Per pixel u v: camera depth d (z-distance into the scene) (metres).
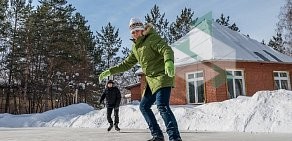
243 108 8.80
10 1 33.94
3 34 31.91
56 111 17.52
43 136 7.18
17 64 34.00
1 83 34.50
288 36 35.31
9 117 17.08
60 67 35.81
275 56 21.50
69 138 6.40
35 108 39.75
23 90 35.38
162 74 3.42
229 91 18.38
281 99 8.33
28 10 34.16
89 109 18.98
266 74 19.75
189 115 10.04
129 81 52.84
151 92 3.66
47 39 34.31
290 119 7.27
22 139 6.35
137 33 3.58
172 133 3.25
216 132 7.50
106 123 12.72
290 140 4.72
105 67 47.03
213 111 9.60
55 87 38.12
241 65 19.00
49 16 34.56
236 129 8.00
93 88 41.66
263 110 8.13
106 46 47.88
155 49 3.43
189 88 19.30
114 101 9.27
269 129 7.33
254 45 22.80
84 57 39.28
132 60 4.17
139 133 7.87
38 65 36.09
